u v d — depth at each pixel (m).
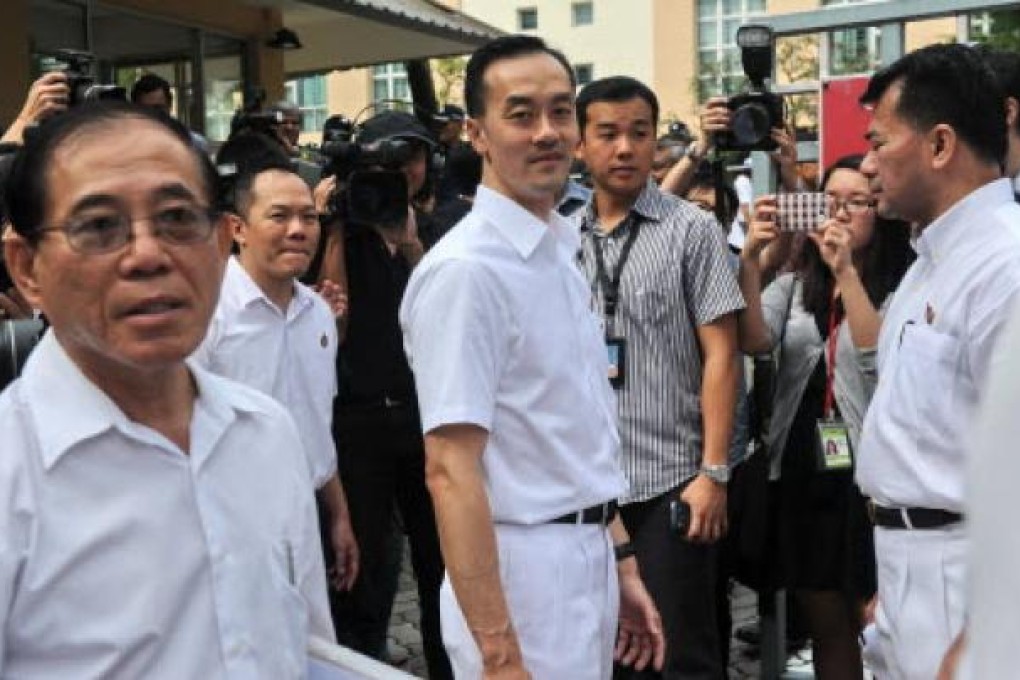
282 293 3.36
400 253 4.19
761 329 3.45
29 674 1.42
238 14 9.55
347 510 3.85
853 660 3.69
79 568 1.42
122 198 1.41
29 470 1.42
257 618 1.54
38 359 1.50
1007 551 0.71
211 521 1.50
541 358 2.19
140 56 8.70
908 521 2.38
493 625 2.08
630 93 3.33
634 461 3.29
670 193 3.88
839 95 4.59
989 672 0.72
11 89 7.37
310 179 4.61
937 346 2.31
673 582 3.24
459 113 6.51
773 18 4.52
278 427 1.64
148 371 1.45
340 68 11.04
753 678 4.50
